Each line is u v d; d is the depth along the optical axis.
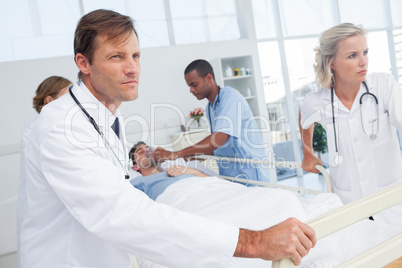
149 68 3.51
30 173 0.78
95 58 0.78
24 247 0.82
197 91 2.37
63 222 0.78
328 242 1.16
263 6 4.22
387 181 1.54
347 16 4.59
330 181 1.63
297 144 4.42
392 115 1.46
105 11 0.80
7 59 3.20
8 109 3.08
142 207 0.66
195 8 3.85
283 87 4.36
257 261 1.09
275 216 1.32
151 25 3.68
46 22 3.30
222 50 3.83
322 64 1.50
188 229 0.64
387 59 4.81
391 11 4.79
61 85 1.71
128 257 0.84
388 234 1.18
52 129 0.71
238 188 1.75
